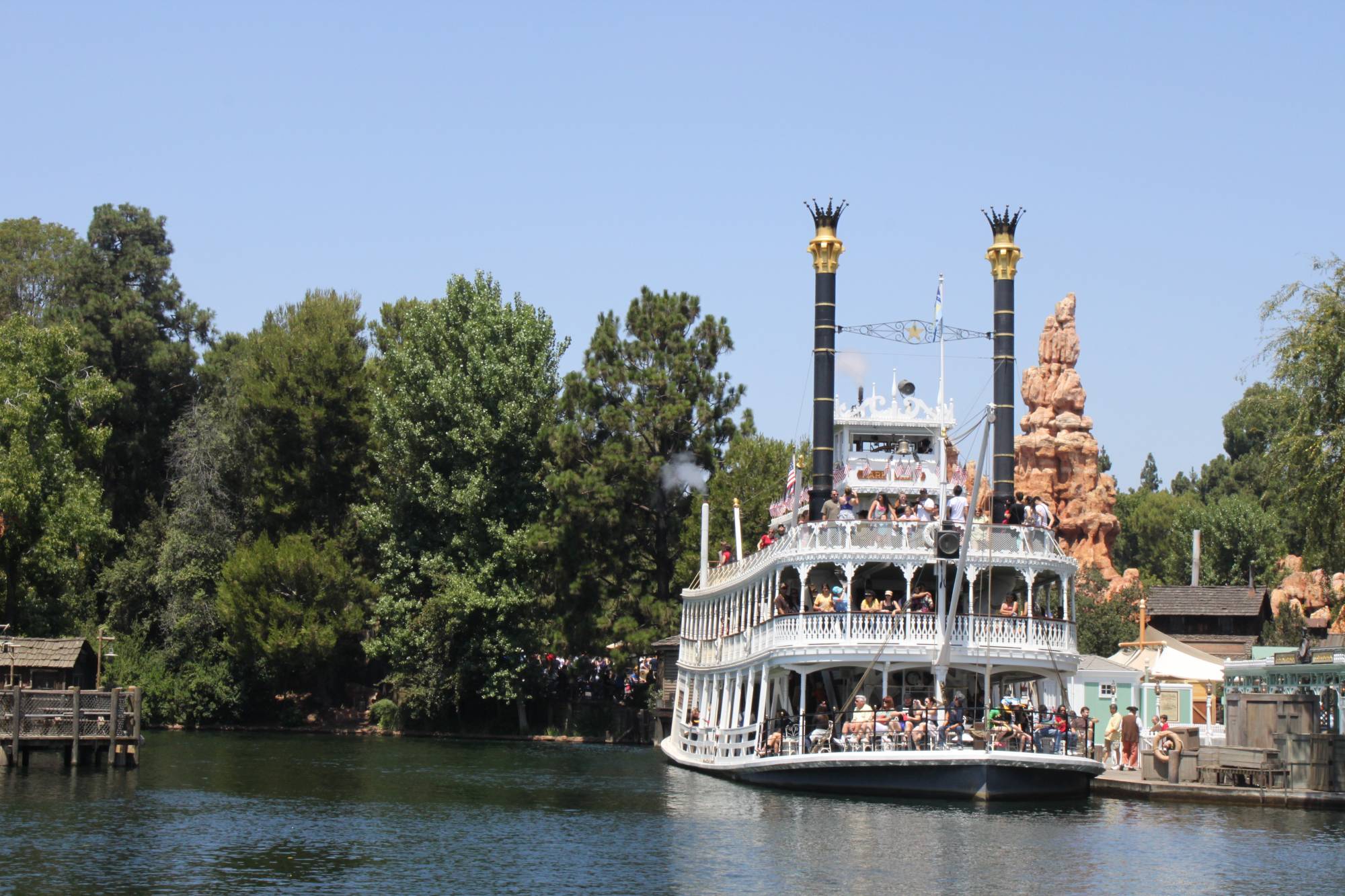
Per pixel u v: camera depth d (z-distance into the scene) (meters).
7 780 44.78
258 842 34.28
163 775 48.34
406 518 77.00
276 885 28.98
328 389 81.25
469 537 75.38
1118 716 50.03
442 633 74.12
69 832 34.78
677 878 29.88
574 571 74.81
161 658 77.75
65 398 73.06
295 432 81.31
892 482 48.41
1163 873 30.44
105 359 85.88
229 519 81.38
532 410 77.12
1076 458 107.62
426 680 74.44
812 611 42.75
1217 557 115.75
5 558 71.81
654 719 74.88
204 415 83.25
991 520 44.44
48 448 70.75
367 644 75.38
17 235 96.75
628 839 34.91
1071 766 41.06
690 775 52.34
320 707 81.12
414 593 76.88
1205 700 65.12
